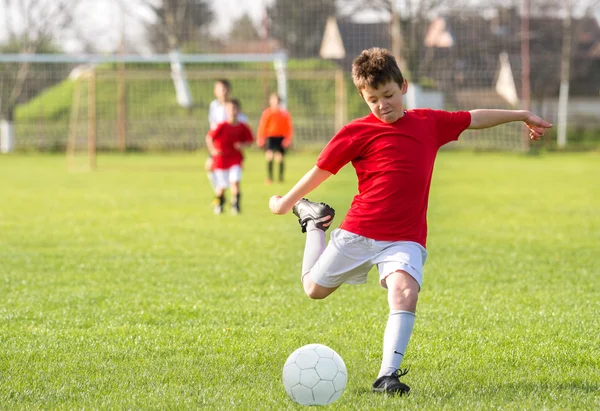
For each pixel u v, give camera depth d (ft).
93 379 14.92
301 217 15.98
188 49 121.08
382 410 12.94
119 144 110.63
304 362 13.56
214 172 45.88
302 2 113.60
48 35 129.39
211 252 31.55
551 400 13.56
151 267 28.17
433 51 117.70
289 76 103.60
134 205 49.80
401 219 14.60
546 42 157.69
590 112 162.50
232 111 45.21
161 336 18.39
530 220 42.50
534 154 110.01
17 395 13.93
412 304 14.03
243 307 21.74
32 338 18.21
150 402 13.47
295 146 110.11
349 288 24.77
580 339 18.12
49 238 35.29
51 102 128.88
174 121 119.96
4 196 54.90
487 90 115.85
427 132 14.99
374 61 14.29
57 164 90.07
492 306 21.93
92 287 24.57
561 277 26.48
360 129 14.89
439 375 15.17
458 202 51.93
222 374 15.29
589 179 70.85
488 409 13.02
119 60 98.17
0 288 24.32
